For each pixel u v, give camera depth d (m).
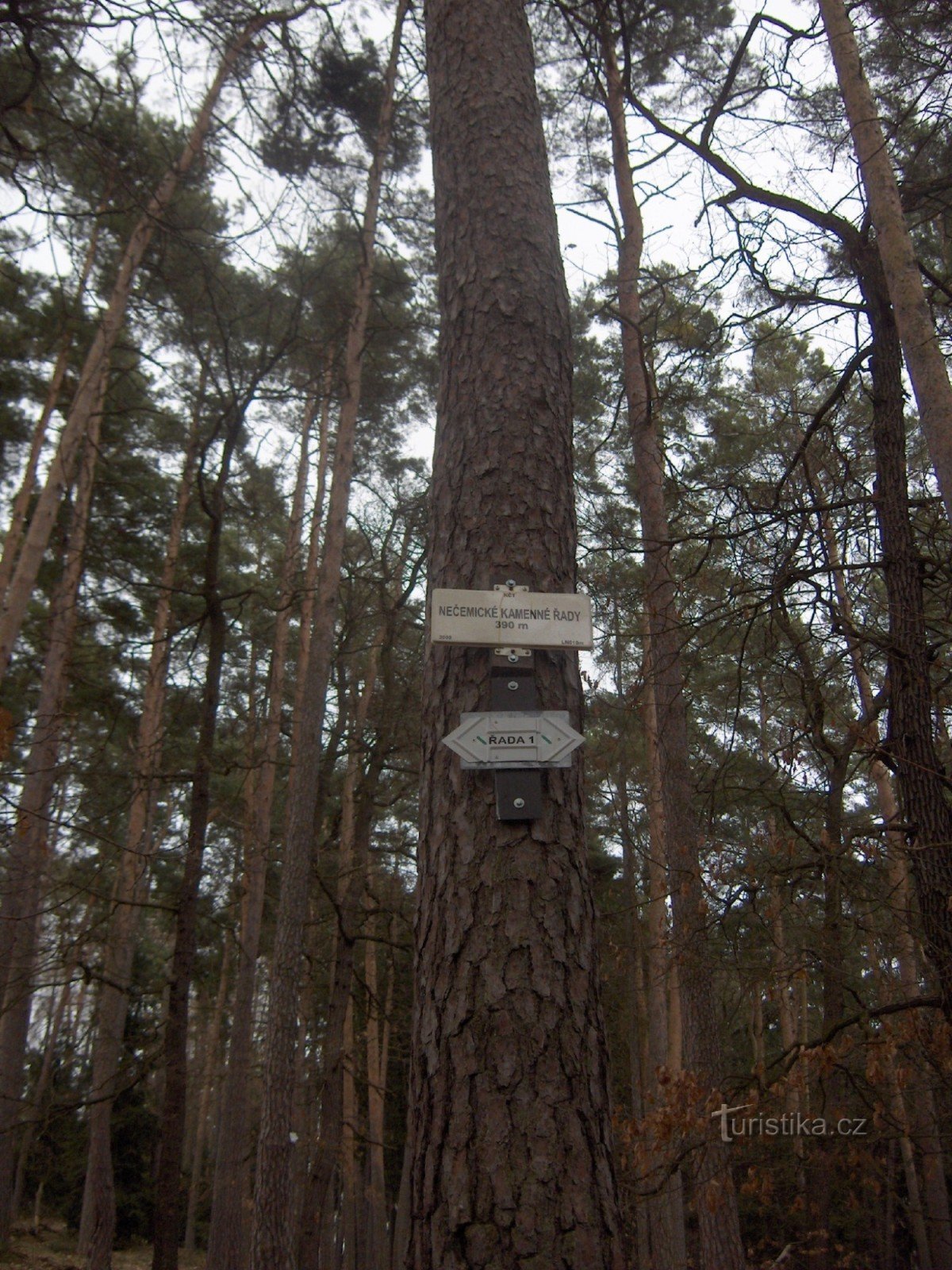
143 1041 9.79
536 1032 2.51
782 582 7.01
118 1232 28.16
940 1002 6.16
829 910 7.38
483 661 3.04
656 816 13.13
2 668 11.25
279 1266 10.40
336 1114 13.78
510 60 4.19
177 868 20.00
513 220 3.82
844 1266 10.70
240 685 19.58
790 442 10.23
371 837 19.88
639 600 9.20
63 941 9.67
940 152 8.71
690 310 10.18
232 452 10.07
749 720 10.34
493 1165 2.36
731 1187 6.81
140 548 16.34
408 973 19.67
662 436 9.63
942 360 5.93
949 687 8.40
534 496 3.28
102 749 11.45
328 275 14.26
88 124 7.39
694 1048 7.82
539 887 2.71
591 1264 2.28
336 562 12.98
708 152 8.42
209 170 11.20
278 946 11.55
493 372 3.50
